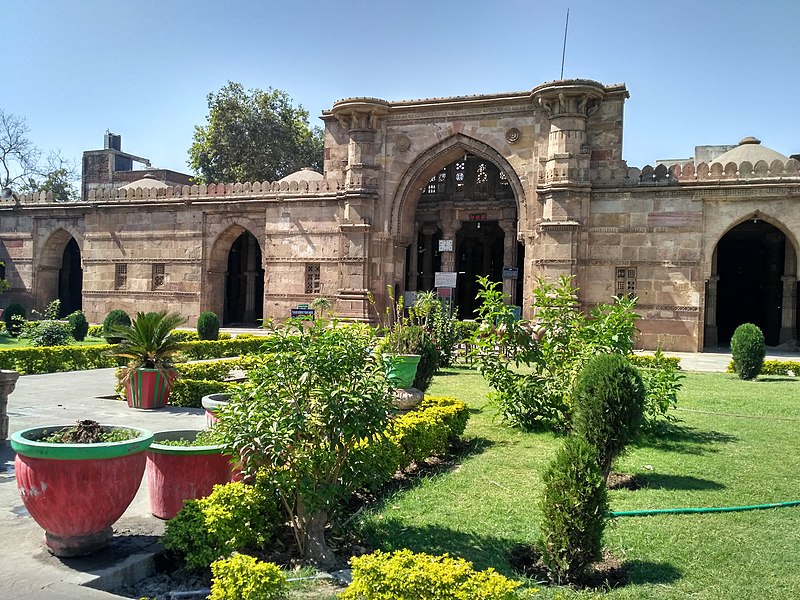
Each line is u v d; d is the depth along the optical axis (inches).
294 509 254.5
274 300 1216.8
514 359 468.1
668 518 285.1
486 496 310.3
